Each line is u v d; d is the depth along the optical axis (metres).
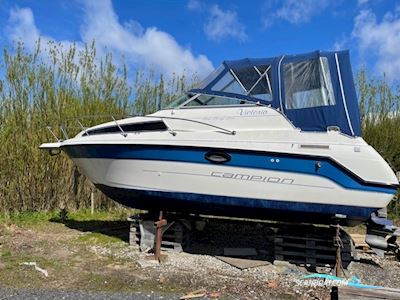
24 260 4.79
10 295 3.64
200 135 4.83
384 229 4.80
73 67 8.63
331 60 4.80
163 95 9.77
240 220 6.12
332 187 4.48
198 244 5.91
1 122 7.86
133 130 5.30
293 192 4.57
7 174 7.63
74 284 4.04
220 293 3.89
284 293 3.95
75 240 5.97
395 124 9.82
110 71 9.10
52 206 8.19
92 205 8.37
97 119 8.49
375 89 10.07
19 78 8.04
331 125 4.55
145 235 5.42
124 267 4.68
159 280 4.23
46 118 8.14
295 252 4.98
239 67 5.12
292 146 4.55
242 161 4.64
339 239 4.62
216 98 5.04
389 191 4.44
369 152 4.45
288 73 4.86
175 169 4.88
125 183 5.25
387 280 4.56
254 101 4.83
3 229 6.47
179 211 5.45
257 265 4.90
